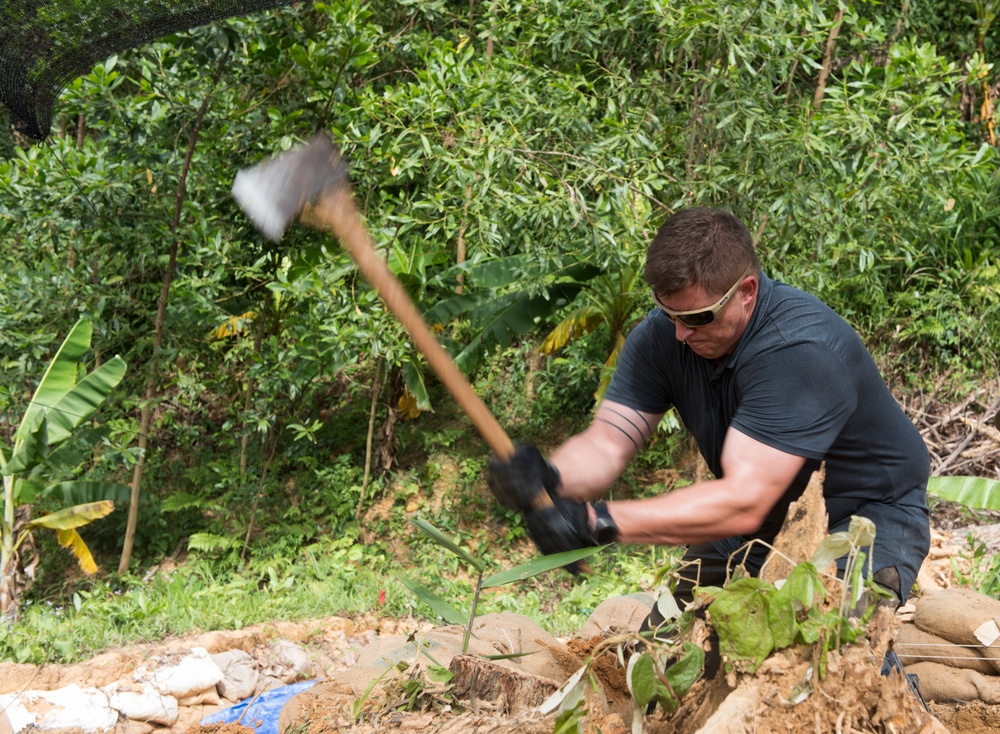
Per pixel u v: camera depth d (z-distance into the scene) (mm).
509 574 2346
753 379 2441
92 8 3697
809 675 1713
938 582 6359
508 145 6812
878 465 2633
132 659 5383
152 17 3873
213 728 3193
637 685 1760
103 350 8516
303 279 7203
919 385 9117
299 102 7582
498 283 7566
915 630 4035
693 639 1913
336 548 8266
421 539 8328
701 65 7453
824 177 6934
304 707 2777
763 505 2350
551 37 7551
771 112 7254
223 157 7797
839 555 1812
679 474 8680
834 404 2396
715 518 2316
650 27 7277
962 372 9008
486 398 9680
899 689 1738
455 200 7039
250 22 6820
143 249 7555
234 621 6332
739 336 2490
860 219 7340
